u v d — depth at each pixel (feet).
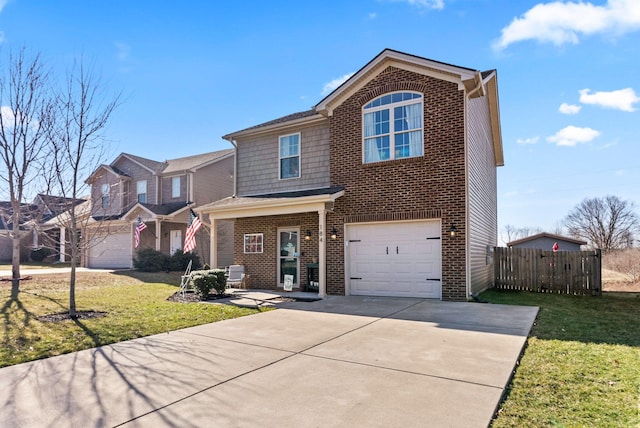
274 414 11.97
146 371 16.08
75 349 19.40
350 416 11.80
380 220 38.01
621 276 69.72
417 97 37.24
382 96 39.09
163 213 71.82
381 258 38.47
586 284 41.19
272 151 48.73
